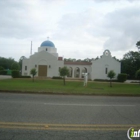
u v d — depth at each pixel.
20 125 5.14
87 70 47.12
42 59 42.72
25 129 4.82
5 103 8.55
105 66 44.03
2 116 6.09
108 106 8.69
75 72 51.12
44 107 7.83
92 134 4.58
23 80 30.06
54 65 42.56
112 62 44.03
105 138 4.33
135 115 6.85
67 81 30.08
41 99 10.34
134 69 60.91
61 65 42.84
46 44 48.38
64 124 5.36
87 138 4.29
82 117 6.29
